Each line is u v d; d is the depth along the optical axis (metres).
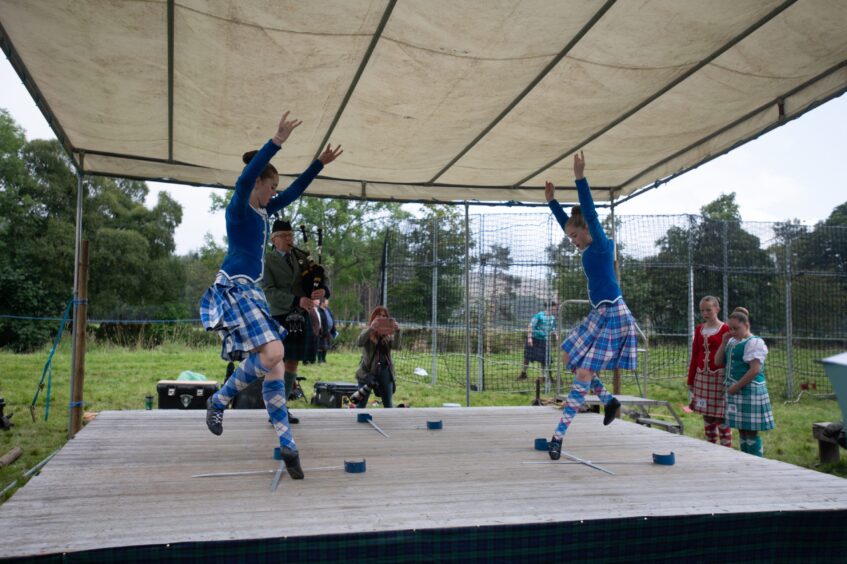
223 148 6.19
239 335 3.09
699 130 5.95
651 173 7.07
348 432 4.70
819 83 4.94
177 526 2.44
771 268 10.91
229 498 2.87
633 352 3.78
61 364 13.89
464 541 2.47
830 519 2.82
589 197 3.81
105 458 3.68
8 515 2.58
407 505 2.78
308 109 5.36
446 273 11.75
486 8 3.94
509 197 7.72
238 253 3.22
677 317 10.91
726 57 4.60
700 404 5.65
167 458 3.70
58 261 27.16
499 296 11.03
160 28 4.10
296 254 4.93
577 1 3.86
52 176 28.08
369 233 26.38
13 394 9.62
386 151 6.35
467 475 3.38
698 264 10.55
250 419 5.11
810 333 11.41
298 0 3.81
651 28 4.21
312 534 2.35
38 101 5.00
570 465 3.67
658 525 2.65
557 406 6.20
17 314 25.14
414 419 5.36
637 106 5.41
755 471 3.56
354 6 3.89
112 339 20.20
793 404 10.36
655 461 3.73
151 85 4.88
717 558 2.72
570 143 6.23
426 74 4.80
